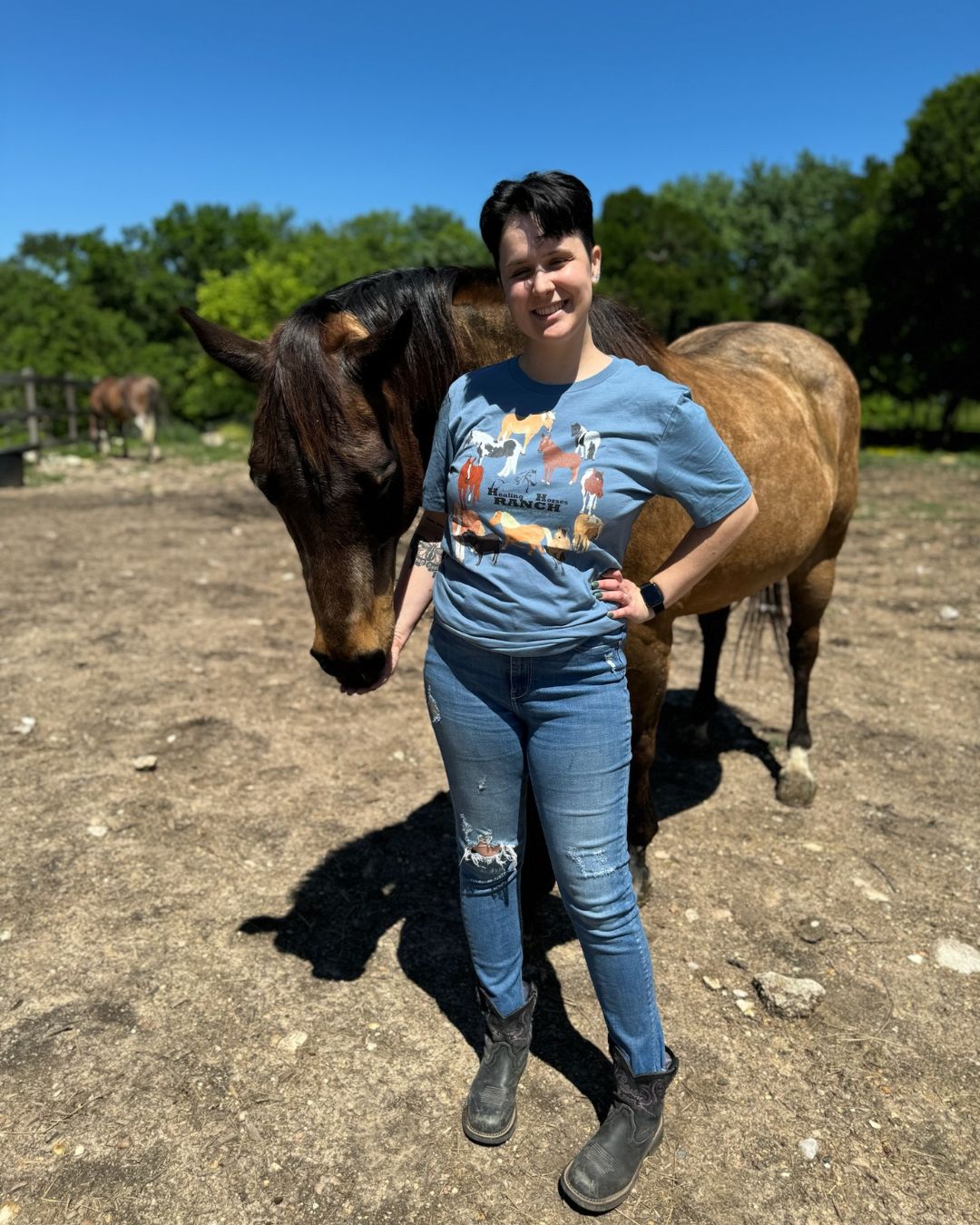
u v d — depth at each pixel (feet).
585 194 4.51
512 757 5.31
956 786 10.87
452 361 6.51
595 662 4.92
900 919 8.26
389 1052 6.63
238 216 109.19
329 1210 5.36
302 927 8.09
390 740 12.03
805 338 10.66
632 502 4.76
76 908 8.23
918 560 23.18
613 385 4.70
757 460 7.95
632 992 5.34
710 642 11.37
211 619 17.39
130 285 103.81
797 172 122.21
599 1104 6.20
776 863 9.17
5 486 35.35
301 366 5.33
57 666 14.49
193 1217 5.30
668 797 10.59
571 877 5.18
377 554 5.69
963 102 65.51
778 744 12.01
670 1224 5.29
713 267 106.83
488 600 4.90
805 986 7.04
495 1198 5.46
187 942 7.82
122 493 34.91
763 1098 6.21
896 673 14.76
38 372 88.02
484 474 4.82
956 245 66.80
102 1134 5.85
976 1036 6.81
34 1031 6.73
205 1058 6.52
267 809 10.10
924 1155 5.75
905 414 94.38
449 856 9.32
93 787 10.48
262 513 30.48
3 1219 5.26
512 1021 5.98
